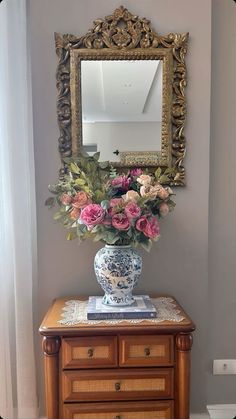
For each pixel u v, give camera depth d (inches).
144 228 48.9
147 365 50.3
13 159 60.5
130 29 60.6
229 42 65.5
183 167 63.1
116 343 50.0
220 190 67.3
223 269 68.1
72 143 61.7
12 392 63.8
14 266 61.6
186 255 64.6
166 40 60.9
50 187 54.7
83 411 50.3
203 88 62.2
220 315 68.6
